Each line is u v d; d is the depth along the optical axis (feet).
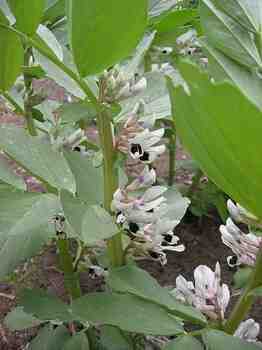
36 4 0.91
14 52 1.05
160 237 1.15
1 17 0.96
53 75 1.13
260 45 0.98
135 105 1.12
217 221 2.63
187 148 0.81
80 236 0.82
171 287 1.50
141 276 1.03
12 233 0.87
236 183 0.78
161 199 1.09
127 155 1.09
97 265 1.62
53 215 0.92
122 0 0.81
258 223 0.99
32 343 1.42
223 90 0.63
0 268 0.84
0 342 1.84
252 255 1.09
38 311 1.03
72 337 1.30
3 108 1.92
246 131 0.66
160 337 1.47
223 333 0.92
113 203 1.07
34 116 1.50
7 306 1.94
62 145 1.44
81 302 0.97
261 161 0.70
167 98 1.22
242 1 0.99
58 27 1.53
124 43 0.88
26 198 0.93
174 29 1.77
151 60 1.97
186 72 0.67
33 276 2.06
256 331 1.18
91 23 0.85
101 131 1.06
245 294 1.02
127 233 1.15
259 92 0.95
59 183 0.99
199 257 2.36
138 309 0.96
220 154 0.74
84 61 0.91
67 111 1.13
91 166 1.14
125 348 1.26
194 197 2.52
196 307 1.10
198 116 0.71
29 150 1.00
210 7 1.00
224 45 0.98
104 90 1.03
